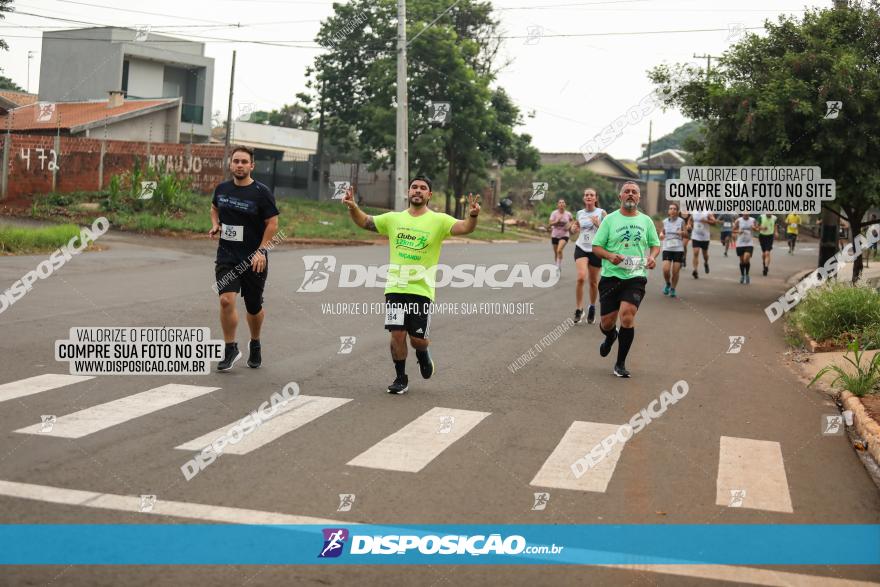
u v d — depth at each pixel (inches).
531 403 327.3
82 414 286.8
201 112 1823.3
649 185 2514.8
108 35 1712.6
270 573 174.6
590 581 175.6
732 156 671.1
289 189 1825.8
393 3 1642.5
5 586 164.9
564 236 770.8
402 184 1099.9
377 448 260.7
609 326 398.3
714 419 312.3
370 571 177.0
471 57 1675.7
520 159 1758.1
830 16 653.3
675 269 687.7
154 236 997.2
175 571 173.6
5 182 1140.5
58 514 200.5
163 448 252.7
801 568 184.7
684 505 220.5
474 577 175.8
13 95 1843.0
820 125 623.8
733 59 671.8
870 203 655.8
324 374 366.0
